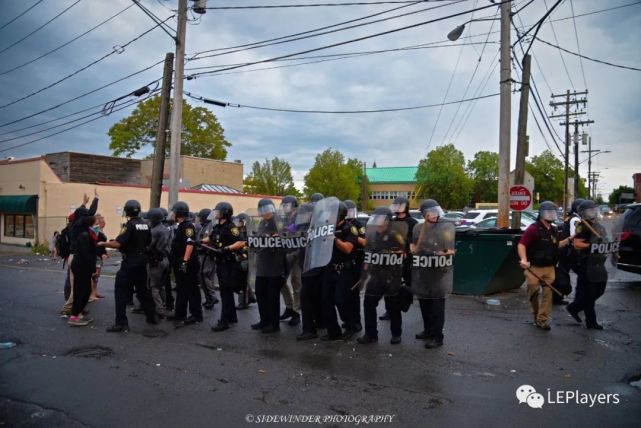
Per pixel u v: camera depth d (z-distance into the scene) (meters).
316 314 7.18
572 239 7.25
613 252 6.91
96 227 9.77
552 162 68.38
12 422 4.11
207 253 7.50
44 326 7.49
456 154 62.53
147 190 26.67
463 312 8.06
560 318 7.63
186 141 44.72
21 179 26.27
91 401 4.53
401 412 4.21
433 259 6.11
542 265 6.91
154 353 6.02
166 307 8.56
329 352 5.98
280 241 6.91
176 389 4.80
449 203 62.38
